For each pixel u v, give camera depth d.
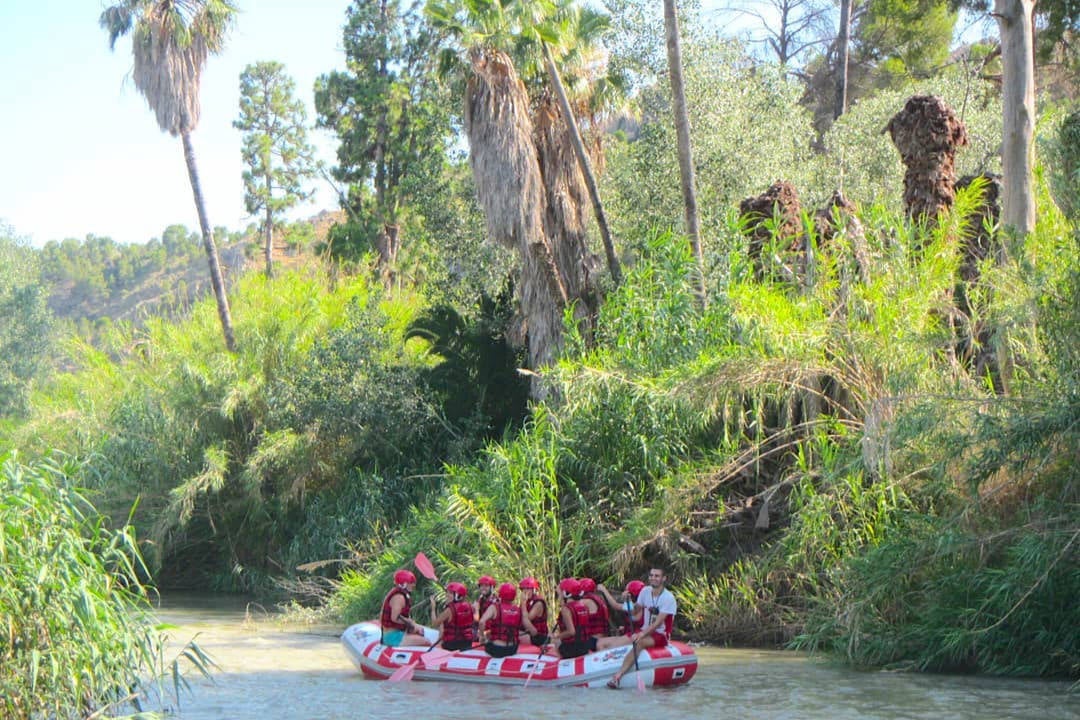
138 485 24.25
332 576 21.89
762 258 17.64
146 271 126.38
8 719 8.77
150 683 11.75
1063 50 29.02
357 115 45.69
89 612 9.02
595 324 21.41
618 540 15.66
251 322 26.08
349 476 23.12
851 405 15.69
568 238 21.84
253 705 11.43
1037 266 13.36
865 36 40.88
